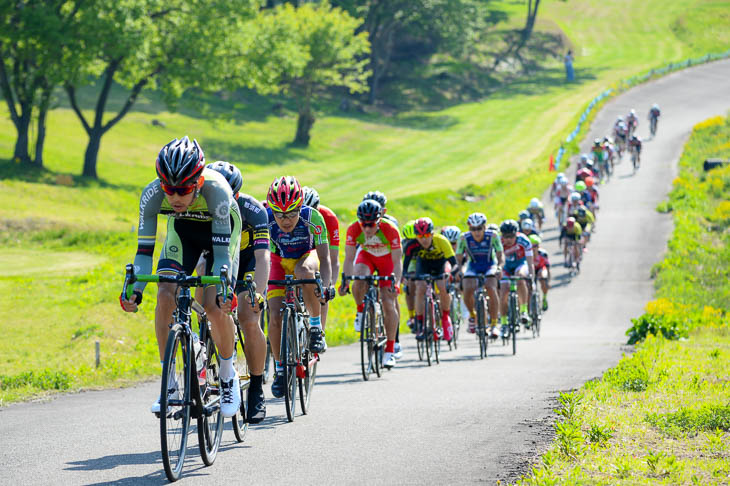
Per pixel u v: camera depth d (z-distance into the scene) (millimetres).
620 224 87312
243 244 15125
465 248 32250
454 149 144250
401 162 133625
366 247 25891
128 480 11828
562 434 13633
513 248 35594
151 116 140375
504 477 11836
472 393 20250
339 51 144000
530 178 113312
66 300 41094
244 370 18547
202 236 13359
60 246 66938
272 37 114688
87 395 24031
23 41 92938
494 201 99188
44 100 95312
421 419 16500
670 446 13570
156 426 16703
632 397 18250
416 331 28797
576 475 11305
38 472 12430
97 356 29297
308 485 11523
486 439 14453
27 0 94688
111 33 92250
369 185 112750
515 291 33312
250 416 15367
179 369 12117
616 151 122188
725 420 15062
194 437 15102
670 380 20453
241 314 14914
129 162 111938
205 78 104062
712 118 142875
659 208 91438
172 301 12828
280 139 142125
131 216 85625
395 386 22250
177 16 103625
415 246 29578
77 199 86125
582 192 84438
